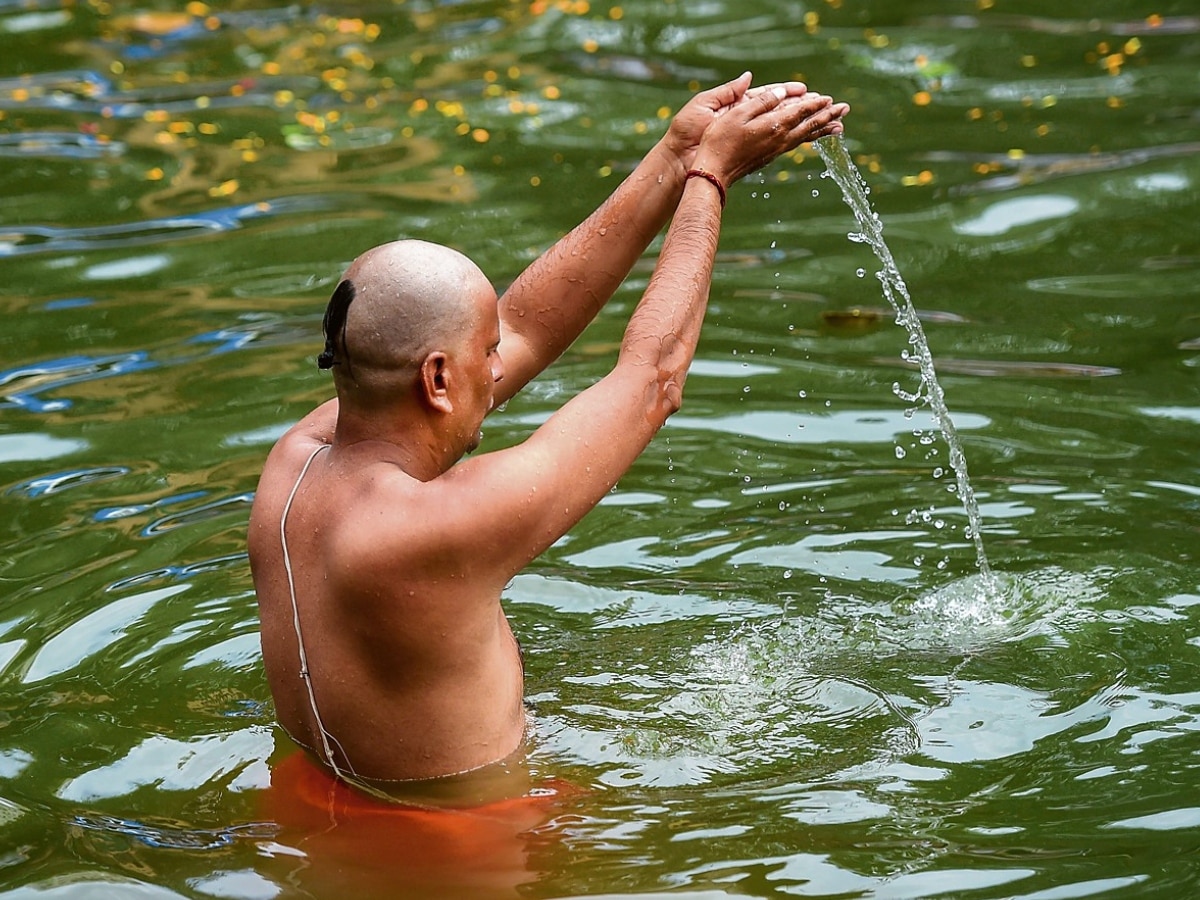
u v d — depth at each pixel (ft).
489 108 47.50
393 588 17.11
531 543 17.29
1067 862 17.12
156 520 26.37
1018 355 32.09
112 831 18.34
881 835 17.75
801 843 17.60
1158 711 20.31
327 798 18.38
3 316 34.88
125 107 47.96
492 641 18.01
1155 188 40.11
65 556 25.23
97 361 32.68
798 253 37.70
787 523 26.07
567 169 42.91
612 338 33.58
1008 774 19.01
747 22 54.39
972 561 24.66
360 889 16.99
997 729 20.04
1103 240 37.58
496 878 17.10
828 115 20.30
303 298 35.40
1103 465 27.50
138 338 33.68
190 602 23.84
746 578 24.40
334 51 52.65
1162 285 35.04
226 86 49.75
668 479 27.68
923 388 30.71
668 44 52.49
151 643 22.72
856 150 43.96
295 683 18.29
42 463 28.43
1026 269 36.35
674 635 22.66
